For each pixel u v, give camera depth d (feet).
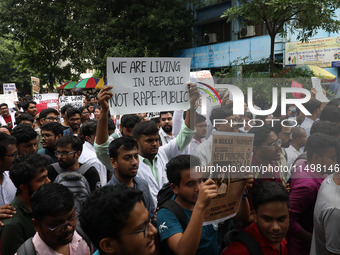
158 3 42.52
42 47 60.44
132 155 8.46
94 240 4.50
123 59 8.02
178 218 6.14
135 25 41.57
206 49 41.47
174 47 43.55
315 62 31.35
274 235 5.77
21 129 11.02
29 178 7.27
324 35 30.68
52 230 5.68
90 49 42.55
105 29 40.47
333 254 6.05
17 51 77.41
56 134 13.23
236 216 6.95
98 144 9.18
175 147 10.75
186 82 8.41
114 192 4.50
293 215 7.38
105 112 8.54
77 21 44.52
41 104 25.61
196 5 44.80
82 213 4.57
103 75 47.60
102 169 11.98
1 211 7.02
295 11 22.97
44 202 5.65
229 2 40.65
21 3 51.24
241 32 39.29
